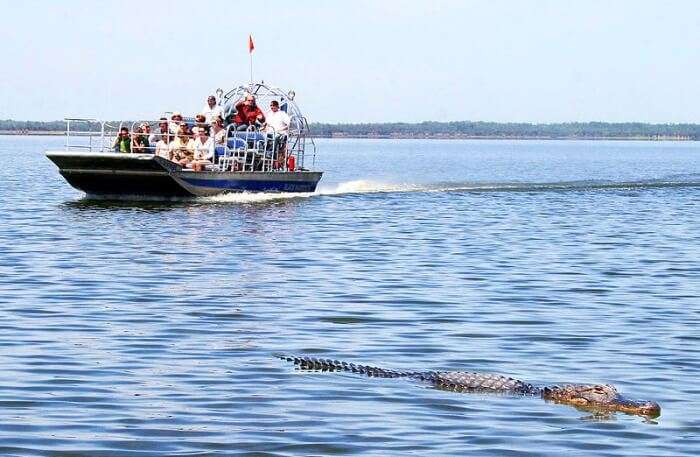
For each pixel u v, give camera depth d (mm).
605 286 35125
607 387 21297
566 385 21703
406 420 20016
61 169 60938
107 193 62438
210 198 61781
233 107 64438
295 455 17953
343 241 46406
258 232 49000
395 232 50062
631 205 66812
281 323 28672
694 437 19234
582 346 26359
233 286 34406
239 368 23656
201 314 29703
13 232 48281
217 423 19625
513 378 22891
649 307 31422
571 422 20047
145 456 17828
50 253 41594
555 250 44375
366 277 36531
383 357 25156
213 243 45031
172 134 62844
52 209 58688
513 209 63219
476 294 33344
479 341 26828
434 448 18422
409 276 36844
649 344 26625
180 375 22984
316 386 22188
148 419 19812
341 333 27578
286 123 65250
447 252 43344
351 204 63688
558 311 30688
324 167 141625
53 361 24031
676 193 77438
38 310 30000
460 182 95312
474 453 18203
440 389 22062
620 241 47781
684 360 25000
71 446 18281
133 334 27031
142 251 42406
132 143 62125
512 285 35125
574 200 70375
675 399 21719
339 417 20094
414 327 28359
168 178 59531
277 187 65125
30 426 19312
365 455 18016
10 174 101750
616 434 19375
